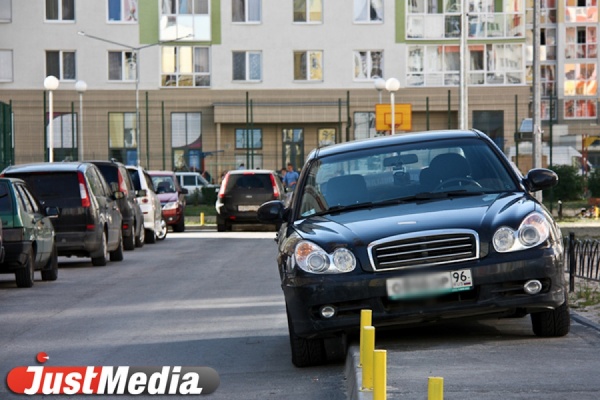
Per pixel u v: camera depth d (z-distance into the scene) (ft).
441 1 394.52
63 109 383.86
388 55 392.68
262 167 391.04
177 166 386.52
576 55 570.87
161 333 79.97
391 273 60.39
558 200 299.99
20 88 383.45
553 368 53.72
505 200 65.16
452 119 391.45
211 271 136.46
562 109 566.77
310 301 60.80
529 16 575.79
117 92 385.29
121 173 181.98
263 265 144.77
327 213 67.97
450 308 60.39
